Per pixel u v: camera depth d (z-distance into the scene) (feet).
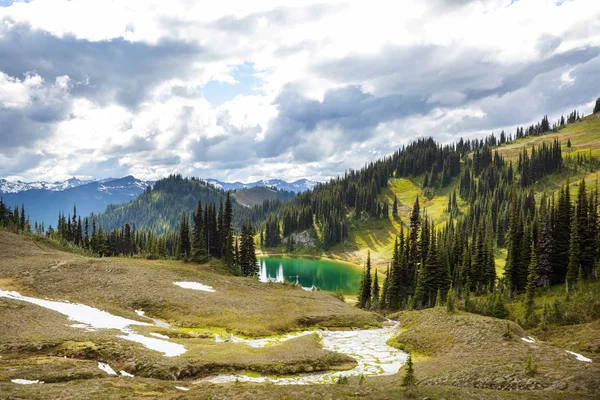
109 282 203.92
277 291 252.83
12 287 177.47
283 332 172.45
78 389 68.23
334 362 119.34
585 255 233.76
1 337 103.96
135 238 547.49
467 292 276.62
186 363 101.96
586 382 76.59
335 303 241.35
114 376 84.84
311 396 70.13
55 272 209.67
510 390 79.20
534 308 215.72
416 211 344.28
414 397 69.26
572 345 154.10
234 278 270.05
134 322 155.63
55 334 112.06
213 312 180.34
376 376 104.68
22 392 62.90
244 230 354.33
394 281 309.22
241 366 106.83
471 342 129.08
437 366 107.96
